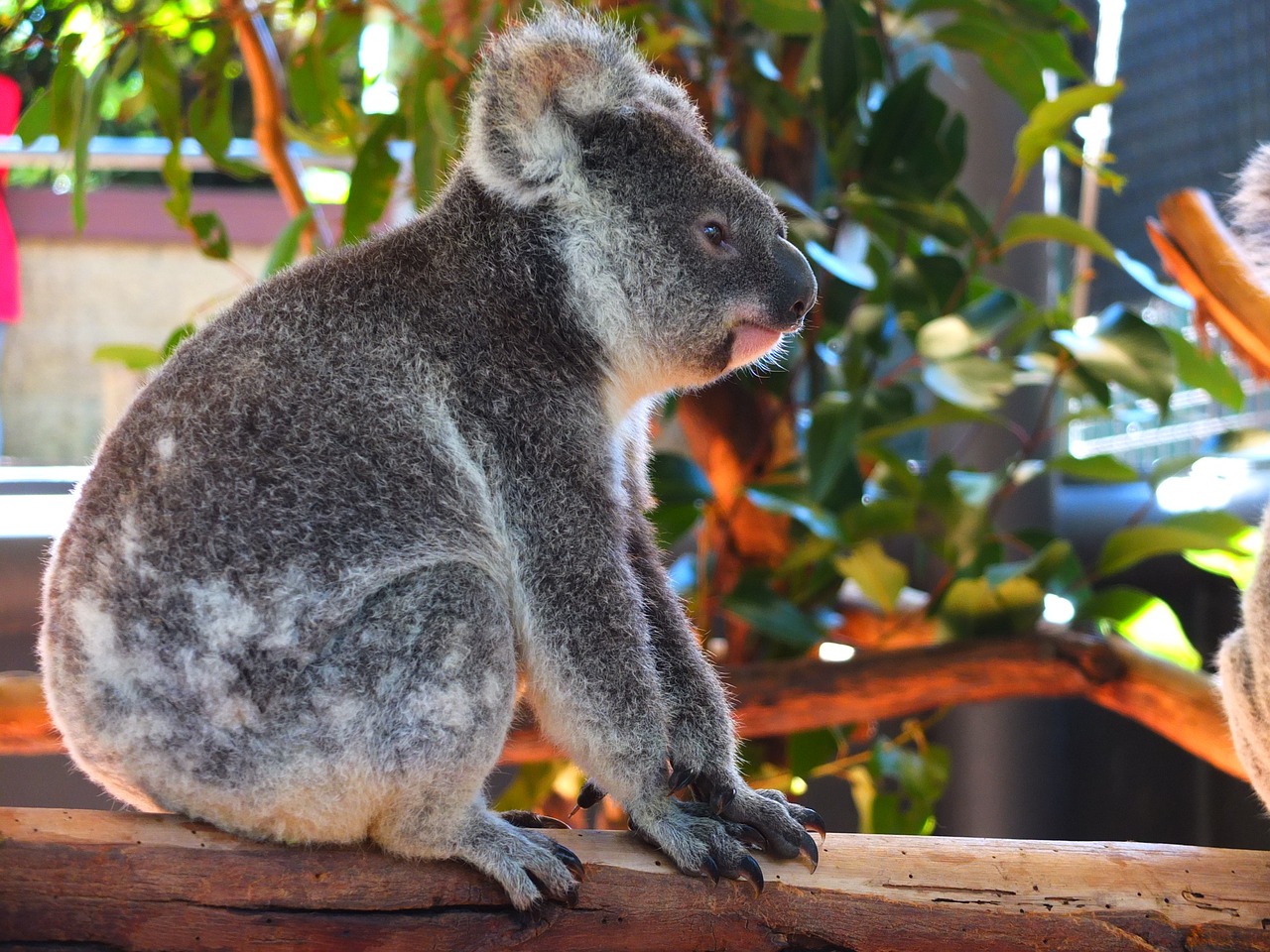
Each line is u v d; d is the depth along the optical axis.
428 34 3.71
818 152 4.57
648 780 1.97
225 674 1.81
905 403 3.90
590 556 2.02
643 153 2.32
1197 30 4.98
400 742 1.79
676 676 2.14
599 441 2.15
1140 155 5.32
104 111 5.59
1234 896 2.06
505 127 2.23
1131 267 3.41
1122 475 3.71
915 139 3.72
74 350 5.78
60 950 1.80
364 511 1.89
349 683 1.81
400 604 1.83
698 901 1.95
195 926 1.83
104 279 5.81
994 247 3.67
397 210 4.66
